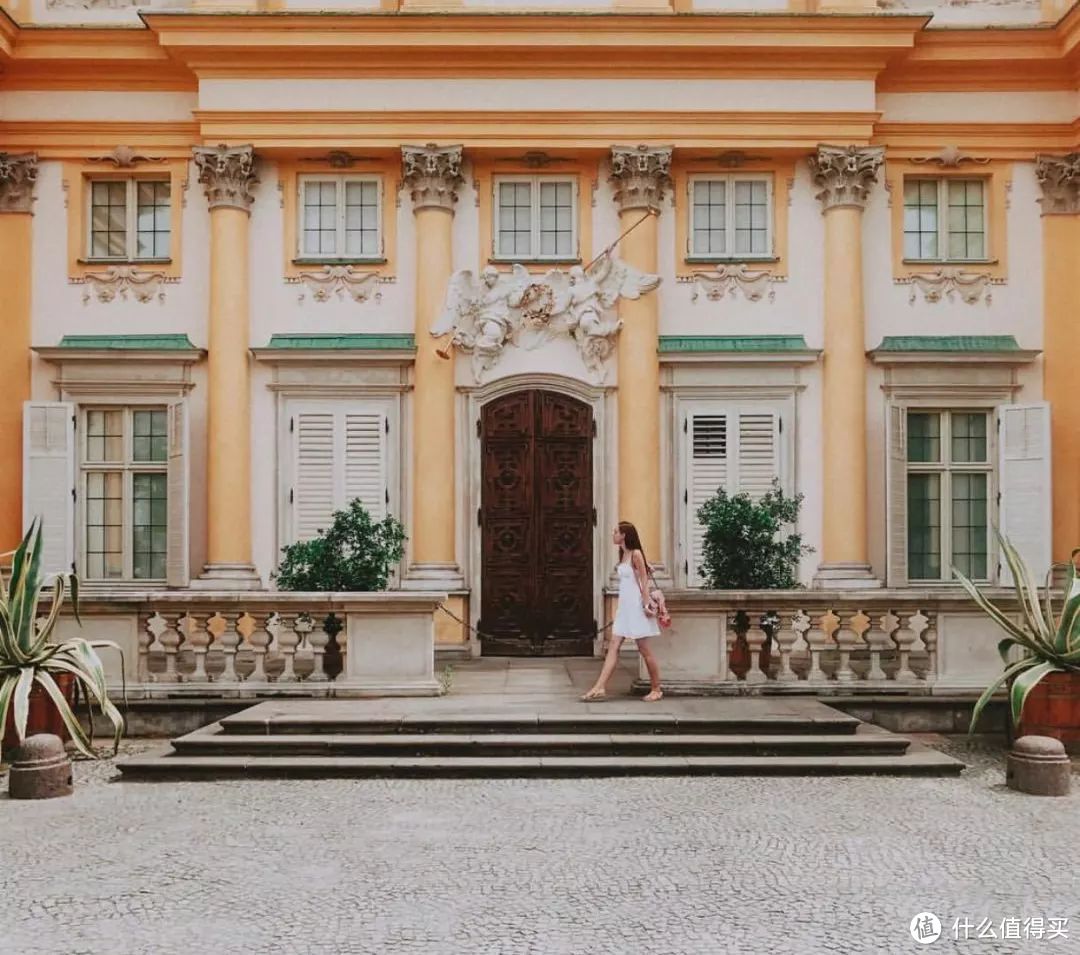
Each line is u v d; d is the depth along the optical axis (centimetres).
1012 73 1558
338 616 1173
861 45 1495
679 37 1495
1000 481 1532
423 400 1523
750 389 1545
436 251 1527
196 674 1155
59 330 1548
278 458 1534
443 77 1520
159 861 718
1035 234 1560
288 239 1553
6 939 588
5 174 1539
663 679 1180
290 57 1509
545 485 1541
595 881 675
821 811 838
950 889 661
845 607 1182
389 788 915
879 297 1560
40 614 1162
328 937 587
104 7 1554
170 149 1559
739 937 586
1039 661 1030
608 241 1555
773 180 1559
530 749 990
